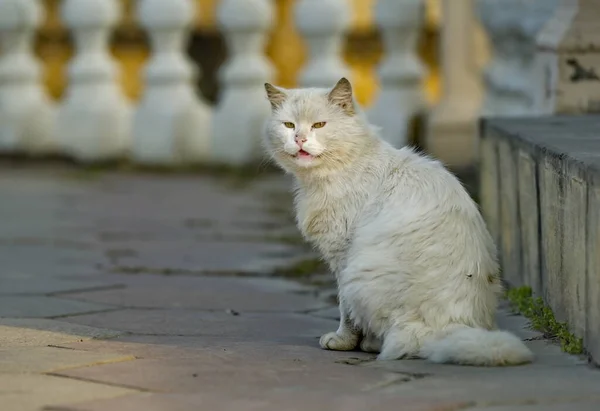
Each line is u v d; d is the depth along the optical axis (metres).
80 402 6.50
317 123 8.30
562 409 6.20
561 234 8.27
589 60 12.79
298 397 6.58
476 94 18.86
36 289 11.09
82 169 21.92
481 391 6.62
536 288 9.38
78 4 22.09
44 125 22.97
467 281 7.63
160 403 6.47
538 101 13.78
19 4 22.55
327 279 11.84
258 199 18.27
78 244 14.27
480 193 12.41
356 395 6.61
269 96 8.83
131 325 9.28
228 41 21.41
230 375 7.20
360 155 8.30
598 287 7.19
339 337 8.16
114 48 26.31
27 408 6.39
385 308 7.65
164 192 19.16
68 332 8.86
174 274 12.21
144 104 22.03
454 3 18.80
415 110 20.25
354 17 24.64
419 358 7.55
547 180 8.79
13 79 22.92
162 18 21.44
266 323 9.51
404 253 7.64
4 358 7.70
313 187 8.38
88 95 22.50
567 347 7.76
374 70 24.53
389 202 7.98
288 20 24.94
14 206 17.66
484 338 7.29
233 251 13.66
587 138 9.54
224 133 21.42
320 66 20.73
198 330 9.13
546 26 13.55
